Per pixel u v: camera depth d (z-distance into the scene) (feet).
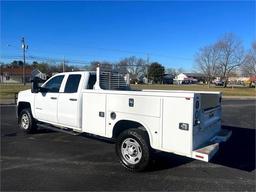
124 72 26.61
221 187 17.39
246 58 244.22
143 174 19.40
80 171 19.80
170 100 17.66
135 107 19.30
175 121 17.51
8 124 38.17
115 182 17.90
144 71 354.13
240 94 146.82
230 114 55.67
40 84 32.19
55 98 26.32
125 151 20.06
